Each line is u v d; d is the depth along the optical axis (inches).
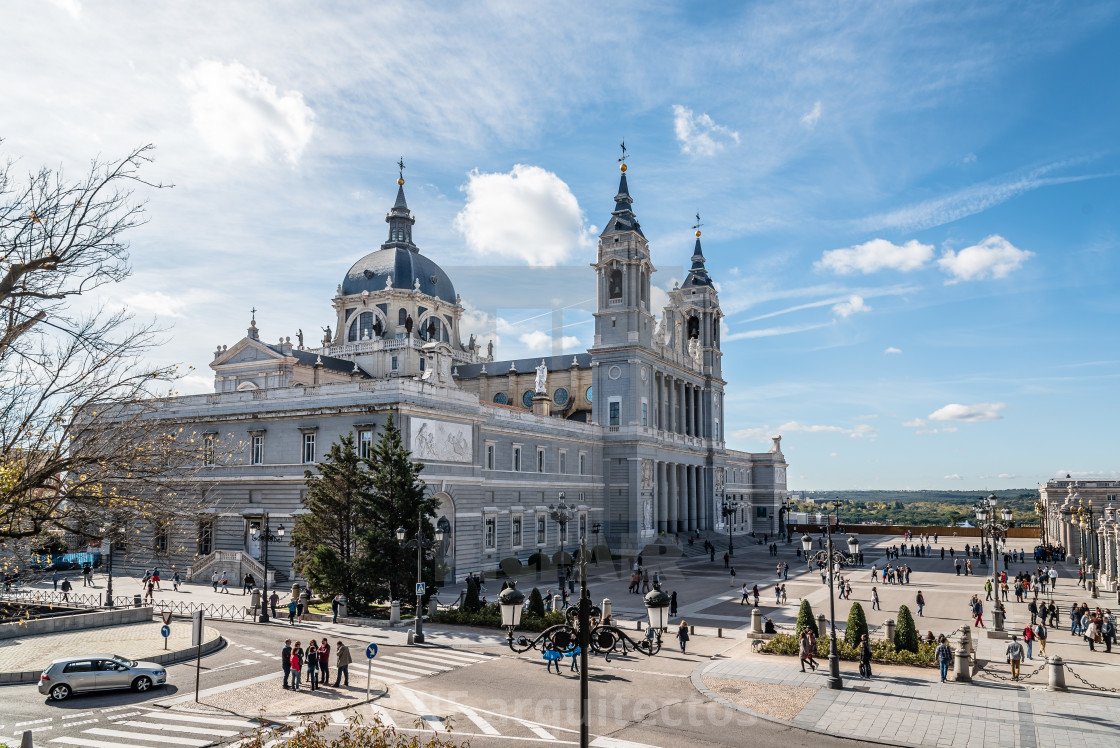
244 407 2859.3
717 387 5408.5
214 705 1258.6
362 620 1971.0
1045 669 1542.8
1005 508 2487.7
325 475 2182.6
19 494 695.1
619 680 1418.6
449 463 2716.5
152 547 820.6
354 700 1274.6
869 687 1395.2
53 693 1289.4
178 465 814.5
